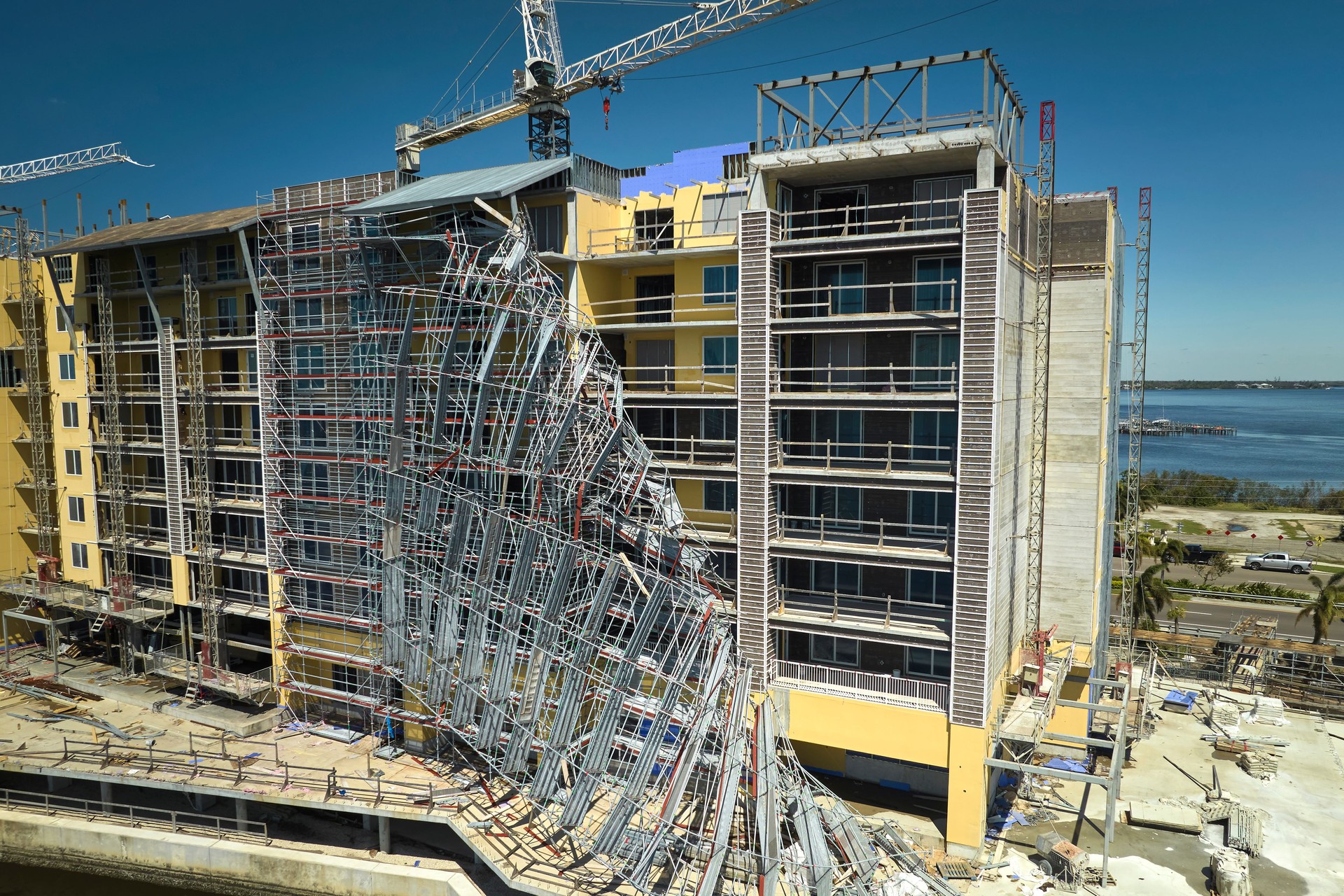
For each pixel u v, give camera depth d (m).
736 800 35.66
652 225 46.72
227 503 51.66
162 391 53.12
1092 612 46.09
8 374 62.81
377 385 45.28
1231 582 91.12
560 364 41.25
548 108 78.19
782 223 41.22
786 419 42.16
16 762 42.66
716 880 30.73
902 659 39.97
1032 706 40.25
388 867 36.91
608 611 37.97
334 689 47.72
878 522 40.03
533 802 36.78
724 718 36.12
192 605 53.28
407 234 45.66
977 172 35.00
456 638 40.69
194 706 49.47
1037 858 36.66
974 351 34.97
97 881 40.66
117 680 54.12
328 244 47.00
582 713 41.62
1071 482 46.12
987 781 38.06
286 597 48.50
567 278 44.53
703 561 40.72
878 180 40.81
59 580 60.59
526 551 38.44
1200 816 39.31
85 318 57.50
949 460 38.88
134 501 55.78
